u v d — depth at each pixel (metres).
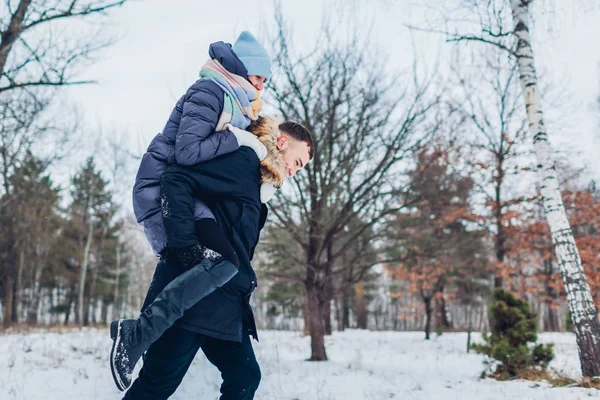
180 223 1.81
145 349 1.72
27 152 18.28
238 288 1.92
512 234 18.06
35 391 5.03
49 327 23.31
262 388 6.04
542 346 8.32
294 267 12.76
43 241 29.61
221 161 1.94
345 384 6.84
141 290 45.34
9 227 25.86
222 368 2.06
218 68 2.05
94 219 35.81
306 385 6.57
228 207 1.93
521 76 8.20
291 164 2.23
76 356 8.06
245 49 2.13
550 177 7.70
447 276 20.89
